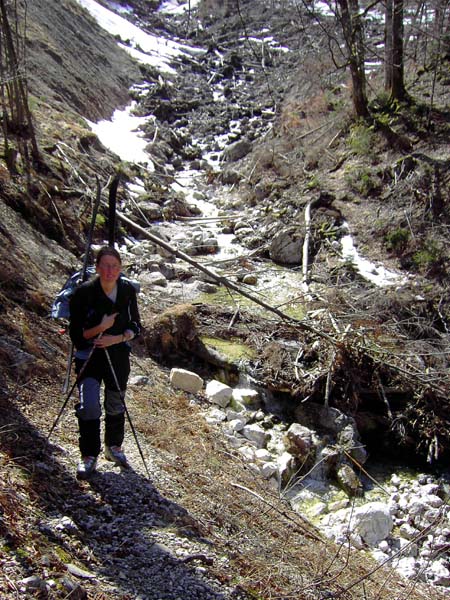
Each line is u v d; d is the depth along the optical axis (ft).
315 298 33.86
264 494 20.42
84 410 15.26
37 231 30.96
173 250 28.48
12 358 20.10
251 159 50.75
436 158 42.24
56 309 15.44
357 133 47.14
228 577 14.23
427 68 51.34
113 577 12.78
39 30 55.62
